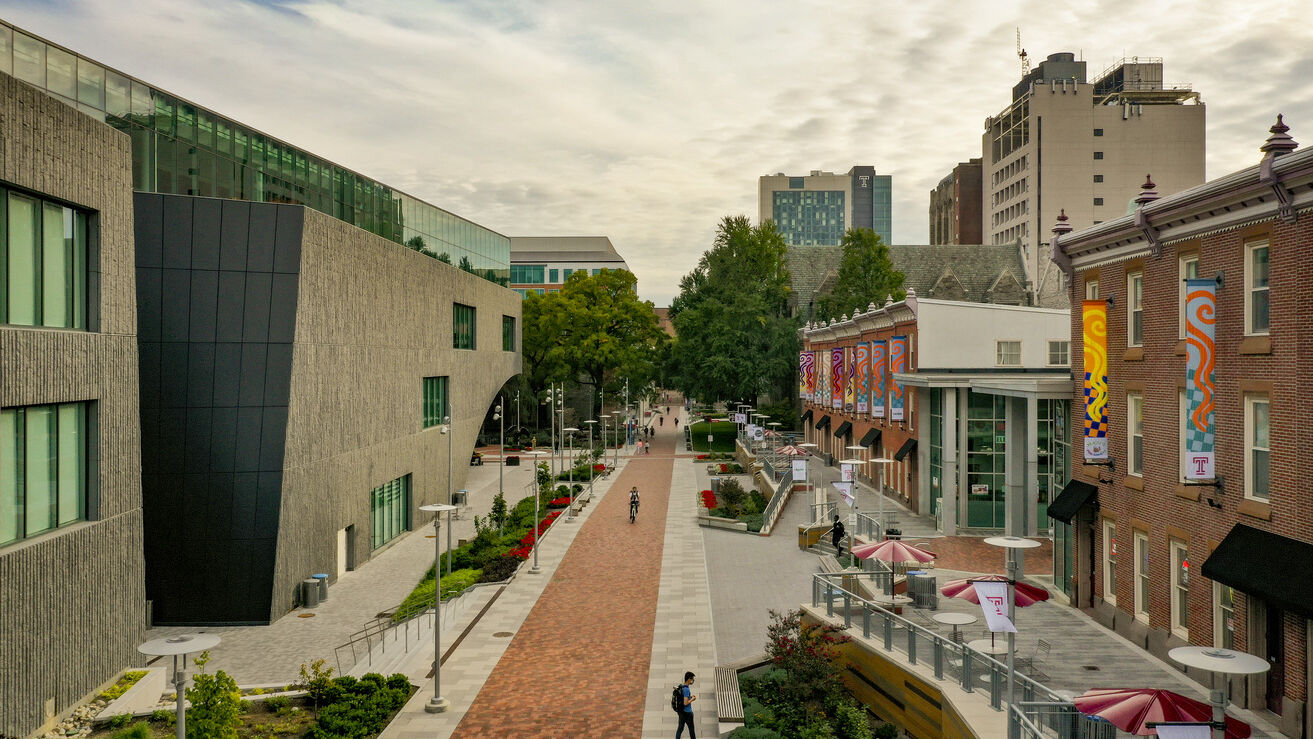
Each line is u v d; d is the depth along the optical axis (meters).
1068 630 22.50
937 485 42.00
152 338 28.41
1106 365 23.39
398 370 41.88
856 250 88.25
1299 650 15.59
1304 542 15.60
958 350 43.06
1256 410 17.23
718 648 25.02
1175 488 19.73
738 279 93.50
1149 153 121.88
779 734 18.06
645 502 53.06
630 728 19.33
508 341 69.75
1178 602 19.92
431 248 52.22
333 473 33.53
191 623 28.55
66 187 19.05
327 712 19.12
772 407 94.06
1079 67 136.12
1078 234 24.52
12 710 16.83
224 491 28.70
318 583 30.78
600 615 28.56
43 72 24.38
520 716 20.02
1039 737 12.73
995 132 137.25
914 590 24.00
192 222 28.64
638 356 91.88
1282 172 15.63
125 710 19.06
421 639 26.05
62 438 19.12
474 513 50.06
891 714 19.69
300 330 29.89
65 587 18.56
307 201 37.09
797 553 37.94
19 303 18.05
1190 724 11.05
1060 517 24.67
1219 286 18.28
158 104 29.03
